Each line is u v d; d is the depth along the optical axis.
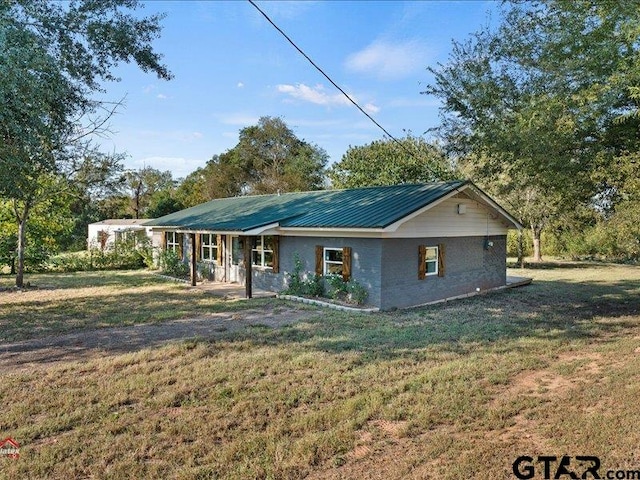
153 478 3.79
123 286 17.00
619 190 11.23
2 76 7.22
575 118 9.10
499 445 4.30
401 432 4.57
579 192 11.42
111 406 5.30
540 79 10.27
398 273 12.32
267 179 48.50
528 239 31.11
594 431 4.52
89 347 8.05
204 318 10.68
